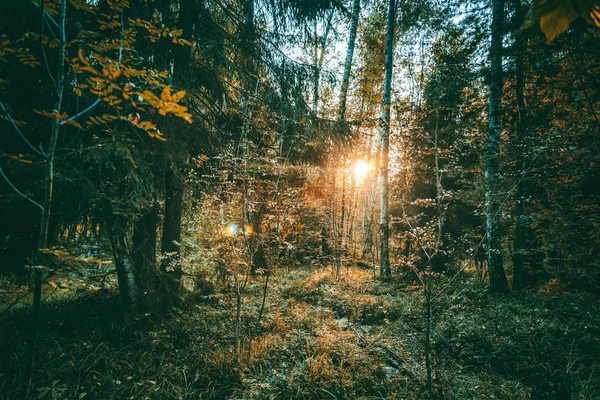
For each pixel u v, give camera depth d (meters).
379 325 5.84
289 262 10.21
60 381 3.52
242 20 5.67
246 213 4.30
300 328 5.18
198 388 3.71
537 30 6.95
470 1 8.55
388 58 9.81
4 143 3.62
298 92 5.87
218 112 5.75
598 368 4.26
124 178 3.95
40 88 3.62
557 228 7.65
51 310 4.96
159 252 5.75
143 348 4.27
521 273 8.44
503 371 4.38
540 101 8.41
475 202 6.39
